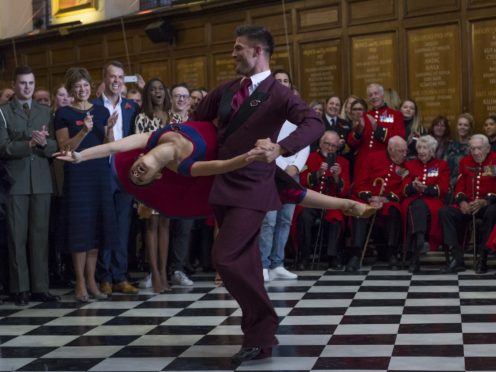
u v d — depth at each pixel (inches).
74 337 227.5
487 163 340.5
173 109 314.7
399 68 443.8
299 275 332.5
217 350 206.2
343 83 465.4
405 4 439.2
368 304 261.6
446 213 332.8
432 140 346.9
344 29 463.2
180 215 198.2
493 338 207.6
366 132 371.6
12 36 668.1
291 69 486.3
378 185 352.8
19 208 285.4
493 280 303.7
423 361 186.4
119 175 191.2
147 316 255.3
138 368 190.2
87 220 288.0
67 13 625.3
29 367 194.7
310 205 198.1
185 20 535.2
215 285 314.8
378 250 366.9
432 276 318.3
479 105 417.4
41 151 287.0
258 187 185.3
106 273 300.7
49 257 328.2
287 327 229.8
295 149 176.2
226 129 186.7
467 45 418.6
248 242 185.9
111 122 267.6
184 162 181.8
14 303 287.9
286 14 486.6
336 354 196.2
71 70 296.2
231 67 514.3
